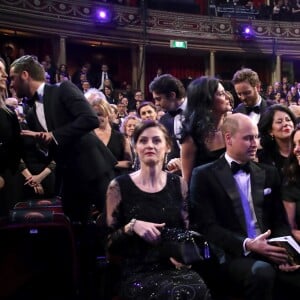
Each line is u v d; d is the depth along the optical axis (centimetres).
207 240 225
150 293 197
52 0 1210
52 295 242
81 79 1100
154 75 1461
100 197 269
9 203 342
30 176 359
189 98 259
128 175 222
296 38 1502
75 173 269
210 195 232
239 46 1469
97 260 272
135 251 209
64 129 253
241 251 216
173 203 218
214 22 1441
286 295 229
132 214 213
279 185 245
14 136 269
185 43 1407
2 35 1219
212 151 255
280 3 1516
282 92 1259
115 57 1412
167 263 210
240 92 333
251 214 232
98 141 283
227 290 228
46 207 262
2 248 239
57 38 1247
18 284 240
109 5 1303
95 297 264
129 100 1057
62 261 243
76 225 279
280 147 282
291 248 212
